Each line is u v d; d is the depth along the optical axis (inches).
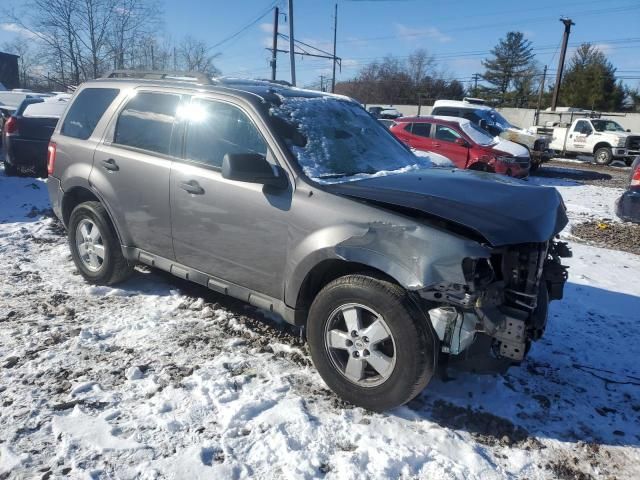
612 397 145.3
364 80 3070.9
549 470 116.0
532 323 127.0
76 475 105.7
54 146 209.5
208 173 157.0
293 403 132.0
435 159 275.0
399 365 122.5
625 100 2407.7
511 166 536.1
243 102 155.9
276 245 142.3
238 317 179.0
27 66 1360.7
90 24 1023.0
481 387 144.6
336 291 130.1
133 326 169.8
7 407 126.2
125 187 180.1
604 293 223.1
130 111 186.7
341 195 132.7
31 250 243.4
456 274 115.1
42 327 166.2
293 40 1178.0
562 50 1461.6
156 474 106.9
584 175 709.3
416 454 115.0
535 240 118.5
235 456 113.2
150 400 131.3
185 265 170.1
